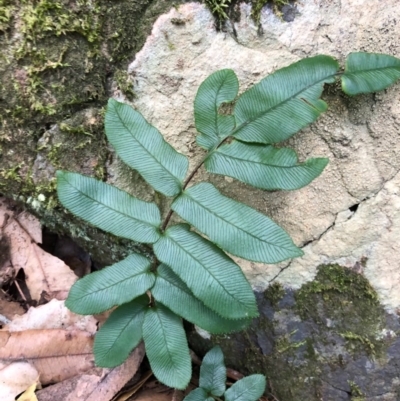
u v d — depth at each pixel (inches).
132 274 9.1
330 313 10.2
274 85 8.8
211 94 8.9
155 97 9.9
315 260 10.2
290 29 9.4
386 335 10.0
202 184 9.0
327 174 9.9
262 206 10.2
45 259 11.6
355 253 10.0
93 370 10.4
